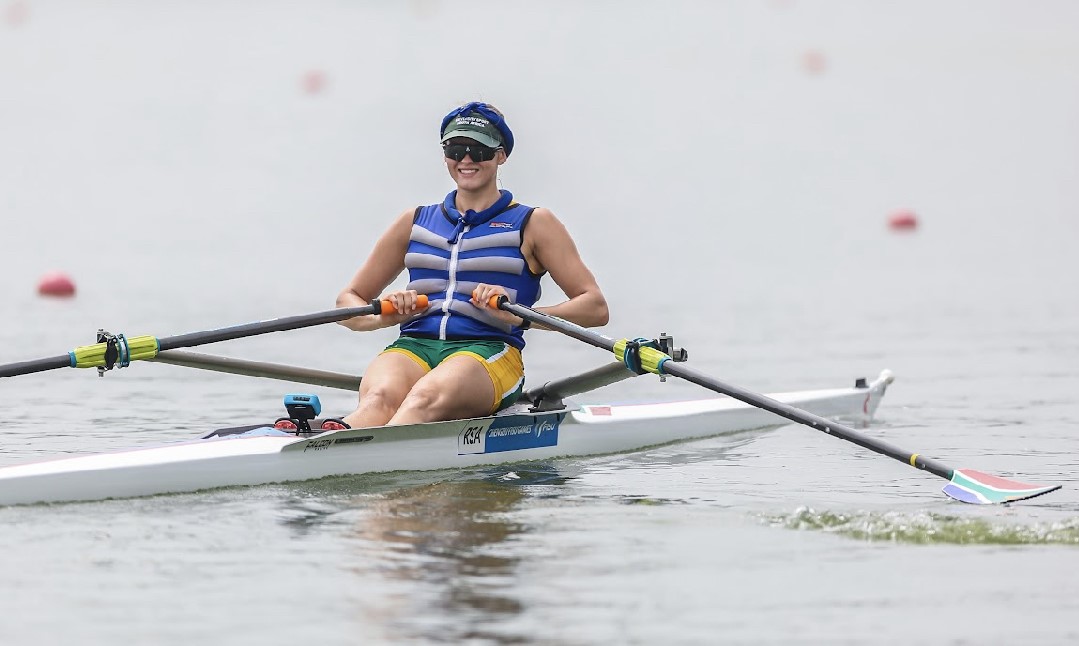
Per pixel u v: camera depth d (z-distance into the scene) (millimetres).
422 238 32688
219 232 79562
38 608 19016
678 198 94062
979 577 20812
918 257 72312
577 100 152500
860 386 37219
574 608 19062
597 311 32594
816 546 22531
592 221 83125
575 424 31797
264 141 126562
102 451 26938
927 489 27578
